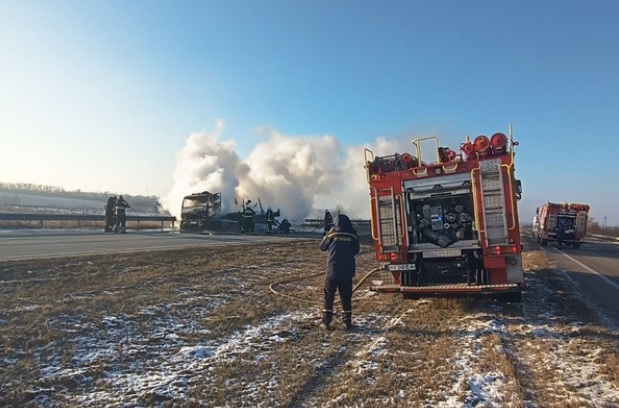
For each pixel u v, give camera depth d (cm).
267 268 1362
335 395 459
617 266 1864
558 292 1100
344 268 744
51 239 1912
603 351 596
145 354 577
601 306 939
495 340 646
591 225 8488
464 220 906
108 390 466
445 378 502
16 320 656
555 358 575
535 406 430
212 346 621
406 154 952
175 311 780
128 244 1786
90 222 3166
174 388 472
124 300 809
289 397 453
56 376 489
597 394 457
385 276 959
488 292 828
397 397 453
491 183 855
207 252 1569
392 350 610
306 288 1109
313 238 2766
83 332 636
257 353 594
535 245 3238
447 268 962
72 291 847
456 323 760
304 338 676
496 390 471
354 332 716
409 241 930
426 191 914
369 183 964
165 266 1204
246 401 445
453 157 920
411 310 870
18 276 938
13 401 428
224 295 941
